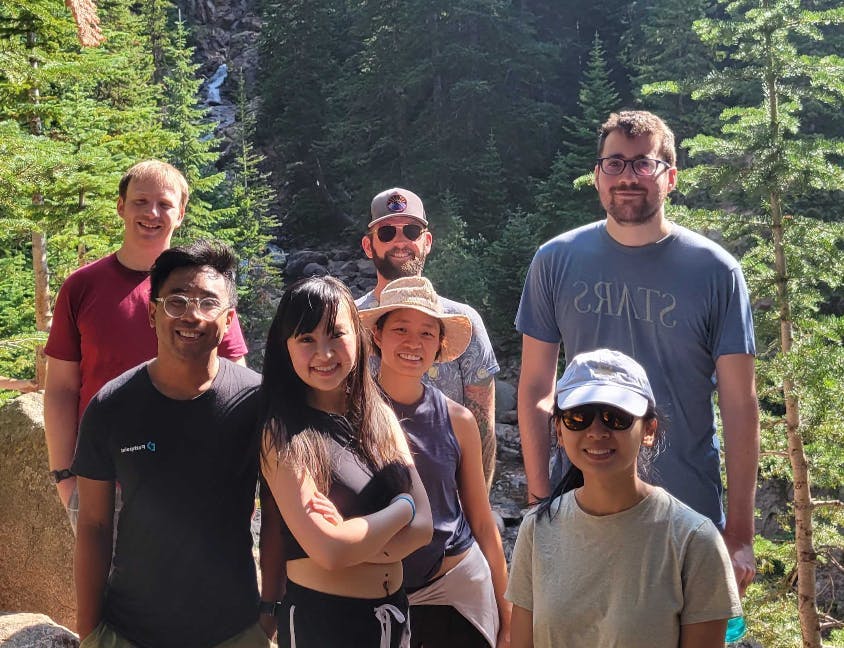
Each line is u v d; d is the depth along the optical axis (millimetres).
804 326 9430
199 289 3385
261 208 38031
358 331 3344
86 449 3465
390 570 3334
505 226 37031
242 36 61844
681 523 2906
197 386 3459
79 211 11875
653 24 35969
